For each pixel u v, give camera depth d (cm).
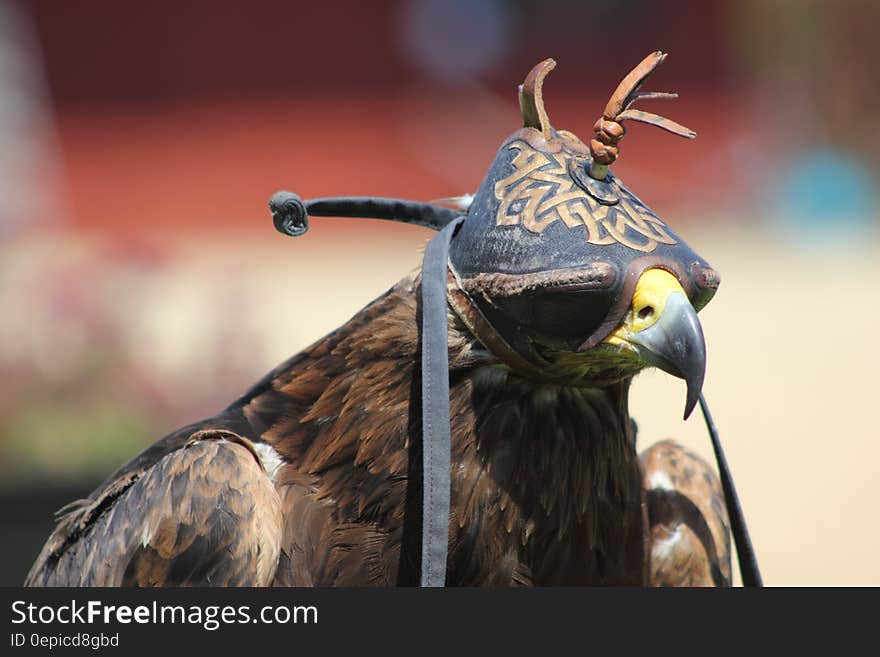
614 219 349
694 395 332
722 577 481
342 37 2655
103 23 2628
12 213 2500
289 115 2664
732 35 2650
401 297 402
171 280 1523
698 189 2602
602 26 2677
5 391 1083
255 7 2642
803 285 1900
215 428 435
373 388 400
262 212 2636
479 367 383
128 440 1080
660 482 480
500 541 395
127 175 2638
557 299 346
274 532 402
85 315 1138
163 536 405
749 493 1255
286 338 1476
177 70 2647
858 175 2420
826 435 1358
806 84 2597
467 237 371
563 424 393
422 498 381
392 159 2669
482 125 2661
